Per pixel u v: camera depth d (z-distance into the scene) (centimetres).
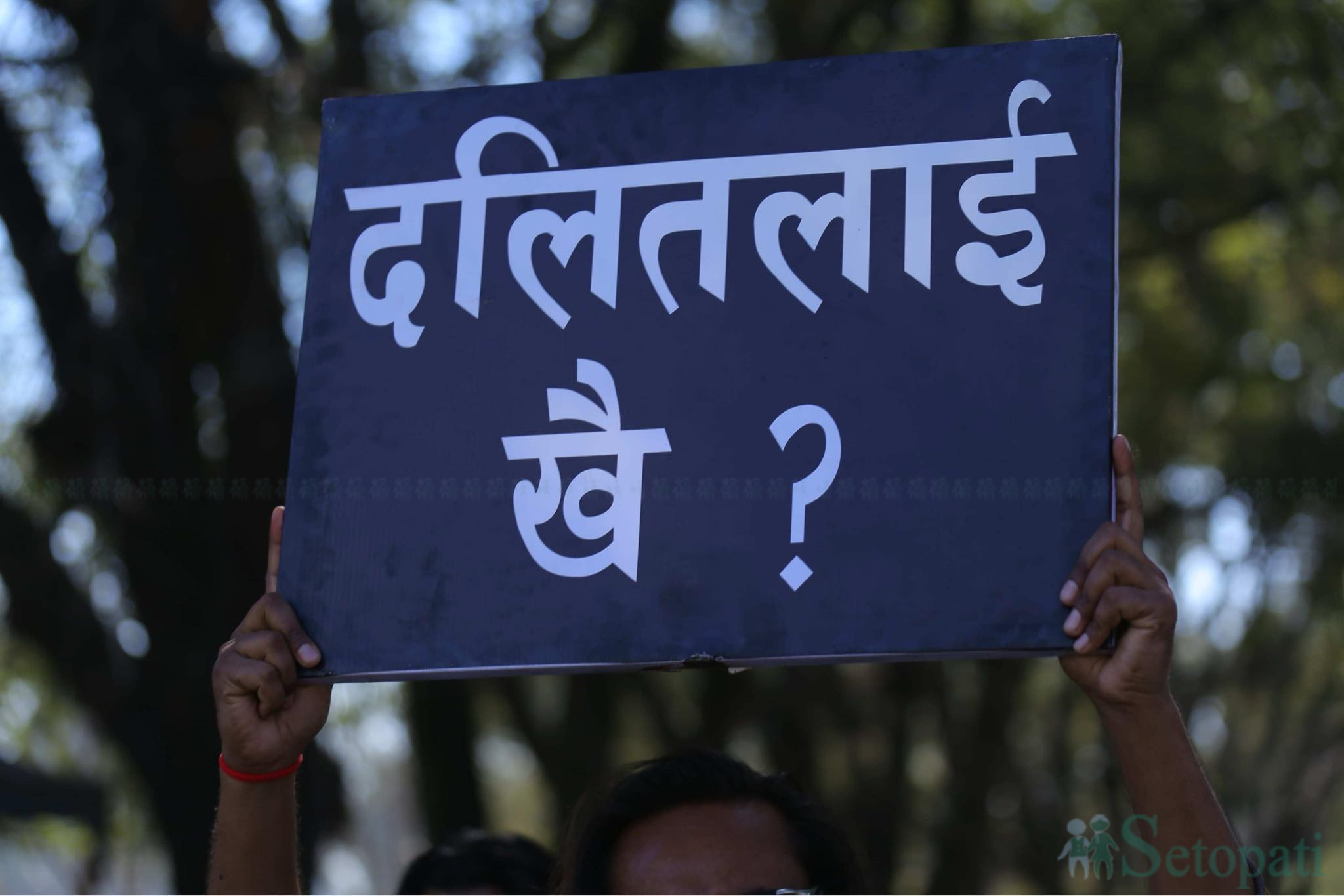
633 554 252
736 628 244
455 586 256
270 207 862
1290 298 1086
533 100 282
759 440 253
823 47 1003
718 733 1151
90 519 854
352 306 276
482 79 920
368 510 263
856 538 244
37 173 805
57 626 855
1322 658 1196
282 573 261
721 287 263
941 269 255
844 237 261
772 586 245
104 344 805
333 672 254
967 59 265
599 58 988
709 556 248
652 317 264
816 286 259
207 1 785
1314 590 1153
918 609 239
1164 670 228
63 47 784
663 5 966
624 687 1166
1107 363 245
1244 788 1194
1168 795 230
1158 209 1019
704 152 271
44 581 852
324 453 268
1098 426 243
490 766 1316
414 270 276
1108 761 1216
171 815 829
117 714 843
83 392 806
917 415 249
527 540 256
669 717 1173
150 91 778
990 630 235
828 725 1217
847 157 265
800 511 248
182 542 813
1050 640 232
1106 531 234
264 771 258
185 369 817
